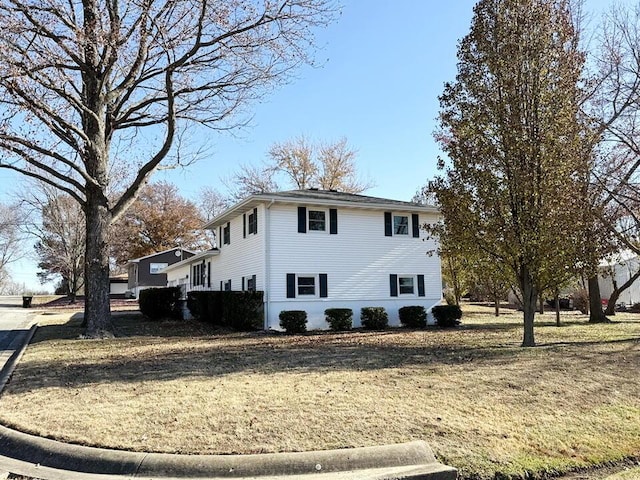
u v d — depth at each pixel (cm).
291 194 2019
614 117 1609
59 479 465
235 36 1488
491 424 602
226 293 1850
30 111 1273
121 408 636
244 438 529
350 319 1864
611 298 2567
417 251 2158
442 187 1220
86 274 1567
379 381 787
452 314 2003
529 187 1109
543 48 1152
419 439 543
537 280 1180
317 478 459
